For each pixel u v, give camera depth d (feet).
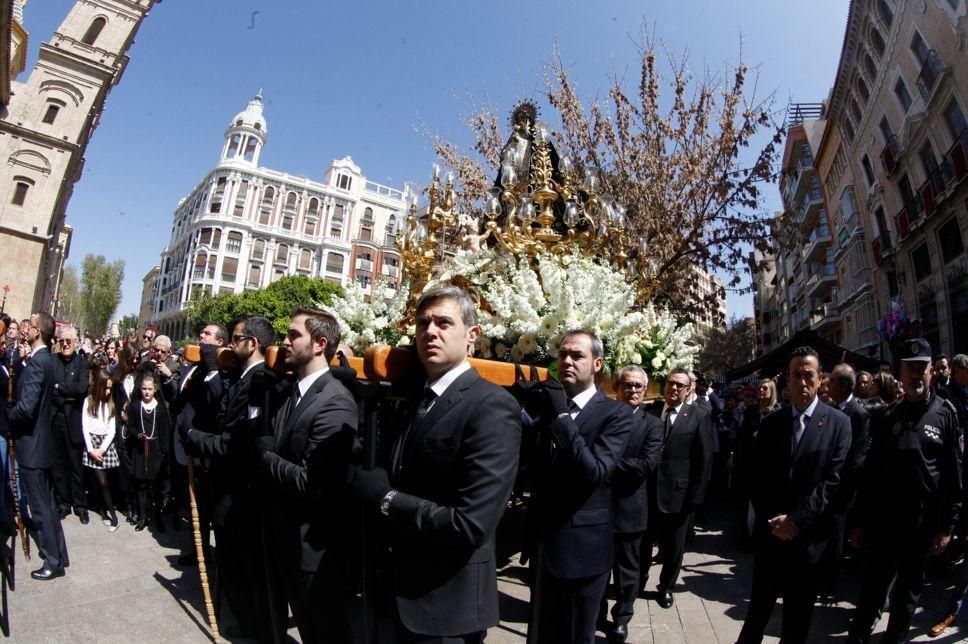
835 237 95.71
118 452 18.92
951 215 54.19
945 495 11.14
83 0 111.45
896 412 11.80
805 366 9.93
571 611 8.66
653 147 35.81
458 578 6.07
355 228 213.87
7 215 100.01
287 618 9.76
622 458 11.60
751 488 10.38
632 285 16.10
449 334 6.57
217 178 199.41
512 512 16.02
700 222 35.53
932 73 54.34
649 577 15.87
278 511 8.47
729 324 167.43
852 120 80.74
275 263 200.64
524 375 9.39
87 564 14.34
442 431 6.21
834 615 13.44
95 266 233.55
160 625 11.10
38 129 104.06
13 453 12.10
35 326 13.28
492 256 15.39
